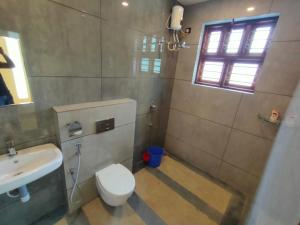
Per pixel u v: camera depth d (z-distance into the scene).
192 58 2.27
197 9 2.09
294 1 1.44
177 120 2.65
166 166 2.50
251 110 1.85
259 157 1.87
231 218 1.70
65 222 1.51
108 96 1.70
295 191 0.76
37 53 1.12
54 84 1.27
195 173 2.39
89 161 1.59
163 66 2.26
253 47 1.85
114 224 1.53
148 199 1.85
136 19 1.68
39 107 1.24
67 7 1.18
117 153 1.86
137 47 1.80
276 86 1.64
